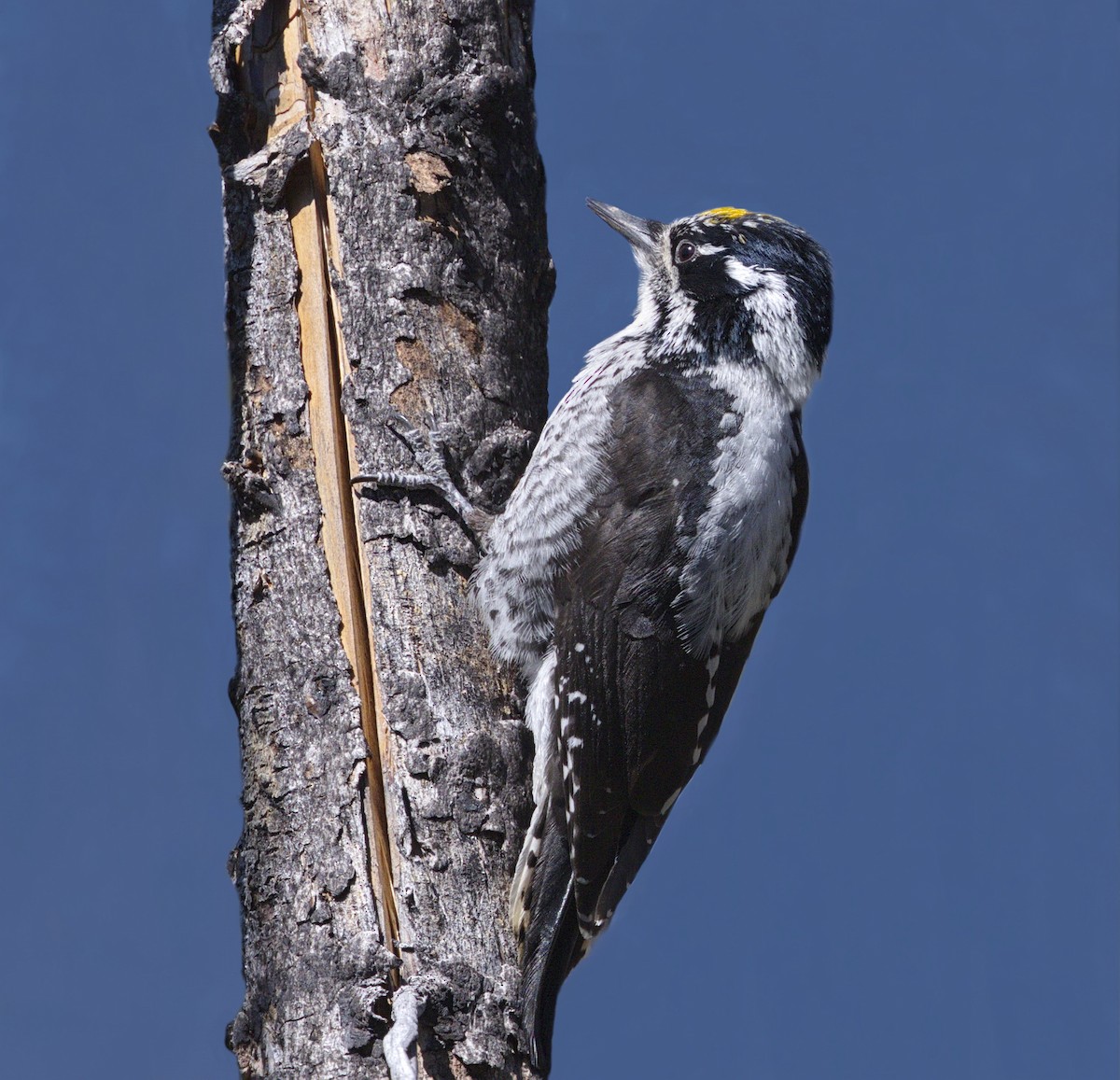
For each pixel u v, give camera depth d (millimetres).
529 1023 6867
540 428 8789
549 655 8398
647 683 8531
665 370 9508
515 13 9227
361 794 7031
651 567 8594
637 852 8539
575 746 8211
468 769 7273
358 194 8336
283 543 7719
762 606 9109
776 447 9109
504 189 8836
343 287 8172
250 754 7348
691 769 8742
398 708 7324
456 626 7738
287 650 7457
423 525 7871
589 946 8055
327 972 6652
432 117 8625
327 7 8625
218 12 8719
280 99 8547
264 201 8297
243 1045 6824
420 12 8758
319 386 8016
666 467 8797
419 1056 6500
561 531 8539
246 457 7895
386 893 6891
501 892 7105
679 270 9945
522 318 8766
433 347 8266
